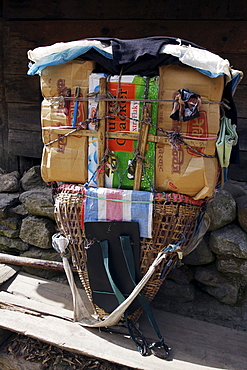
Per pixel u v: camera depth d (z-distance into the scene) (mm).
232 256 2271
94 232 1800
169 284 2395
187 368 1754
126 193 1745
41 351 2062
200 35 2535
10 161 3221
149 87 1684
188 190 1753
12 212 2725
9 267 2555
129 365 1755
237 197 2549
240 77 1744
